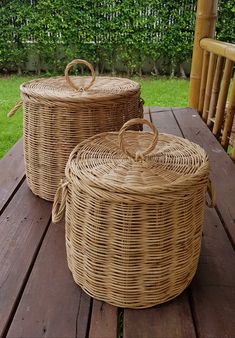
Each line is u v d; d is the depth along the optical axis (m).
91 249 1.14
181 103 4.60
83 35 5.62
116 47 5.79
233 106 2.63
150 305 1.18
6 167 2.17
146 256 1.10
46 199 1.81
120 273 1.12
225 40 5.50
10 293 1.24
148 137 1.44
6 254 1.42
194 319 1.16
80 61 1.75
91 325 1.13
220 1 5.29
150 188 1.04
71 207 1.18
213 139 2.67
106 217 1.08
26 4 5.45
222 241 1.52
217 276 1.33
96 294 1.20
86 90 1.76
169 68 5.98
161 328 1.12
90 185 1.08
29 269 1.35
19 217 1.67
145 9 5.50
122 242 1.08
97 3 5.43
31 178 1.82
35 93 1.64
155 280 1.14
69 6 5.41
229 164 2.24
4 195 1.85
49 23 5.50
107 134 1.47
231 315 1.17
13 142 3.45
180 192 1.06
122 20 5.54
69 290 1.25
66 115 1.62
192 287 1.28
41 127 1.67
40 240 1.51
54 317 1.15
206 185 1.18
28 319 1.14
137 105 1.87
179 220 1.10
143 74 6.05
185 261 1.18
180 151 1.32
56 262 1.39
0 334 1.09
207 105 3.25
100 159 1.25
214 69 3.09
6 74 5.92
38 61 5.88
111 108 1.68
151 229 1.07
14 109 1.86
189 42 5.66
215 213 1.72
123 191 1.04
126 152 1.21
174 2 5.45
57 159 1.70
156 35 5.65
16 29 5.55
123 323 1.13
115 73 6.00
